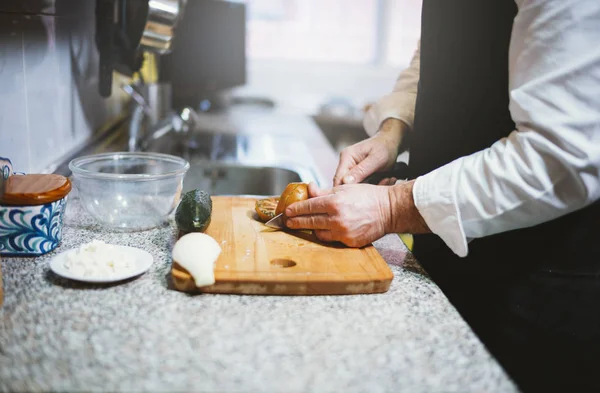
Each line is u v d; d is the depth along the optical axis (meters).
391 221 0.93
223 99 3.28
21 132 1.11
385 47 4.44
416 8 4.36
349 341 0.67
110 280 0.76
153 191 1.02
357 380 0.59
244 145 2.03
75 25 1.47
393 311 0.75
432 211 0.88
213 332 0.67
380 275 0.80
